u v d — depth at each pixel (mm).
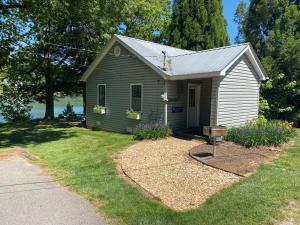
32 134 14586
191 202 5309
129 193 5812
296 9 17562
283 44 17406
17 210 5125
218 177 6543
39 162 8656
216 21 21812
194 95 13492
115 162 8234
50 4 12984
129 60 13508
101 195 5742
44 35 19812
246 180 6168
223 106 11180
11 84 21766
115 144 10906
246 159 7957
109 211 5012
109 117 14977
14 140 13039
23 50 19922
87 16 16016
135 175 6938
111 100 14773
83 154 9484
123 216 4809
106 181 6605
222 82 11031
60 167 7973
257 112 13297
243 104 12344
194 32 21516
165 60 12570
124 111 14008
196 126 13641
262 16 18469
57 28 19438
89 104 16406
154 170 7254
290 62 16891
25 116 22906
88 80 16359
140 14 23141
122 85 14016
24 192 6027
